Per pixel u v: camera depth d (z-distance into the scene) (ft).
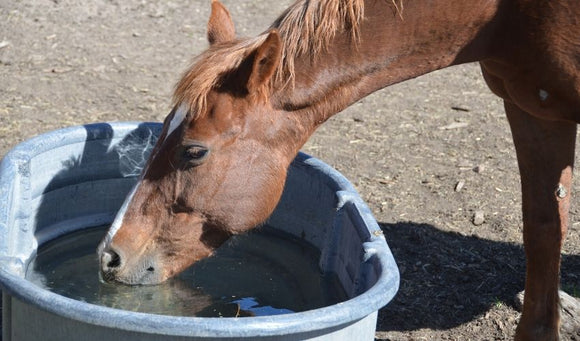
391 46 8.96
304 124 9.05
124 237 8.96
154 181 8.95
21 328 8.19
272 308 10.30
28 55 19.88
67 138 11.65
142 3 23.56
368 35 8.88
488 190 15.03
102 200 12.42
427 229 13.75
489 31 9.00
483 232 13.70
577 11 8.48
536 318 10.48
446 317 11.55
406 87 19.75
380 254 8.89
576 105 9.02
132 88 18.60
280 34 8.80
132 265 8.97
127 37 21.40
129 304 10.10
